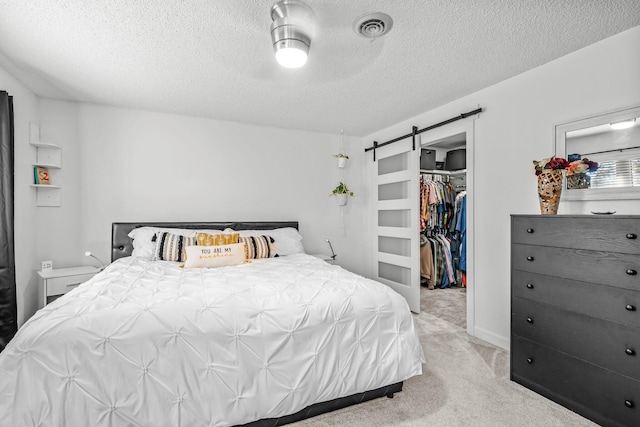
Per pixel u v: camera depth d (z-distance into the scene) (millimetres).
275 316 1579
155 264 2533
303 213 4102
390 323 1815
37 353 1223
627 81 1854
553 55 2154
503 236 2568
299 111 3330
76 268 2916
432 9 1641
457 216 4629
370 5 1601
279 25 1667
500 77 2506
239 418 1425
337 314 1693
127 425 1268
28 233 2664
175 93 2828
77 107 3033
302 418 1638
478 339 2752
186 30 1832
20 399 1172
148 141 3311
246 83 2604
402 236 3734
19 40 1933
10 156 2234
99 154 3117
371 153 4305
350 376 1663
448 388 1973
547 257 1876
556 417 1688
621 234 1541
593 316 1645
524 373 1998
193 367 1389
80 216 3043
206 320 1474
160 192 3361
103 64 2260
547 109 2260
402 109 3271
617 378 1543
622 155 1869
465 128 2904
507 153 2537
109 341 1306
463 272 4609
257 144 3838
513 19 1736
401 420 1670
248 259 2904
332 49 2045
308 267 2461
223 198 3652
